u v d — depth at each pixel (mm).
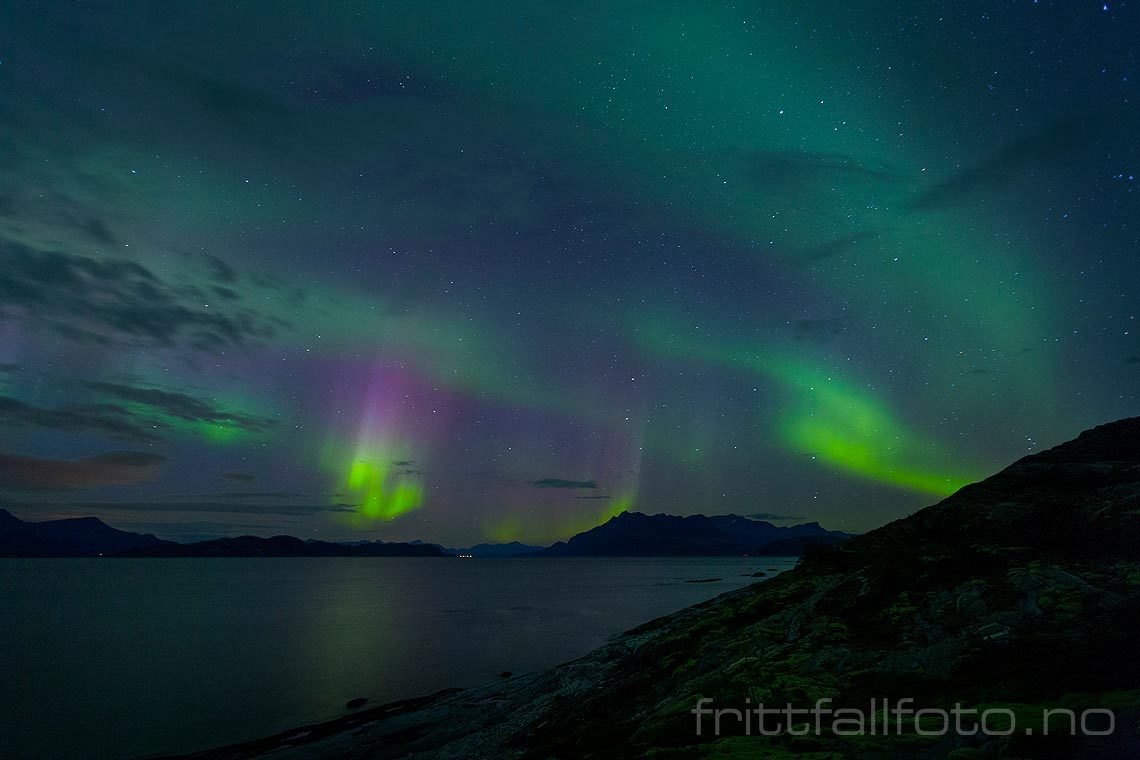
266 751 22906
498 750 15547
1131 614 7320
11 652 45219
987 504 14680
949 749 6090
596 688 17312
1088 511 12477
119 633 55219
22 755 23375
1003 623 9508
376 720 26406
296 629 57000
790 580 17359
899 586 12797
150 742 24609
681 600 84000
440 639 49688
